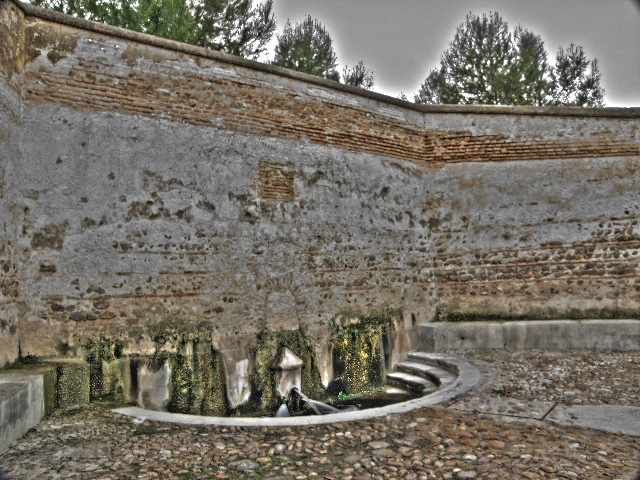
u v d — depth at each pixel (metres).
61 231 5.12
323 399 6.65
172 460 3.41
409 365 7.38
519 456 3.39
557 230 8.26
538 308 8.19
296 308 6.63
